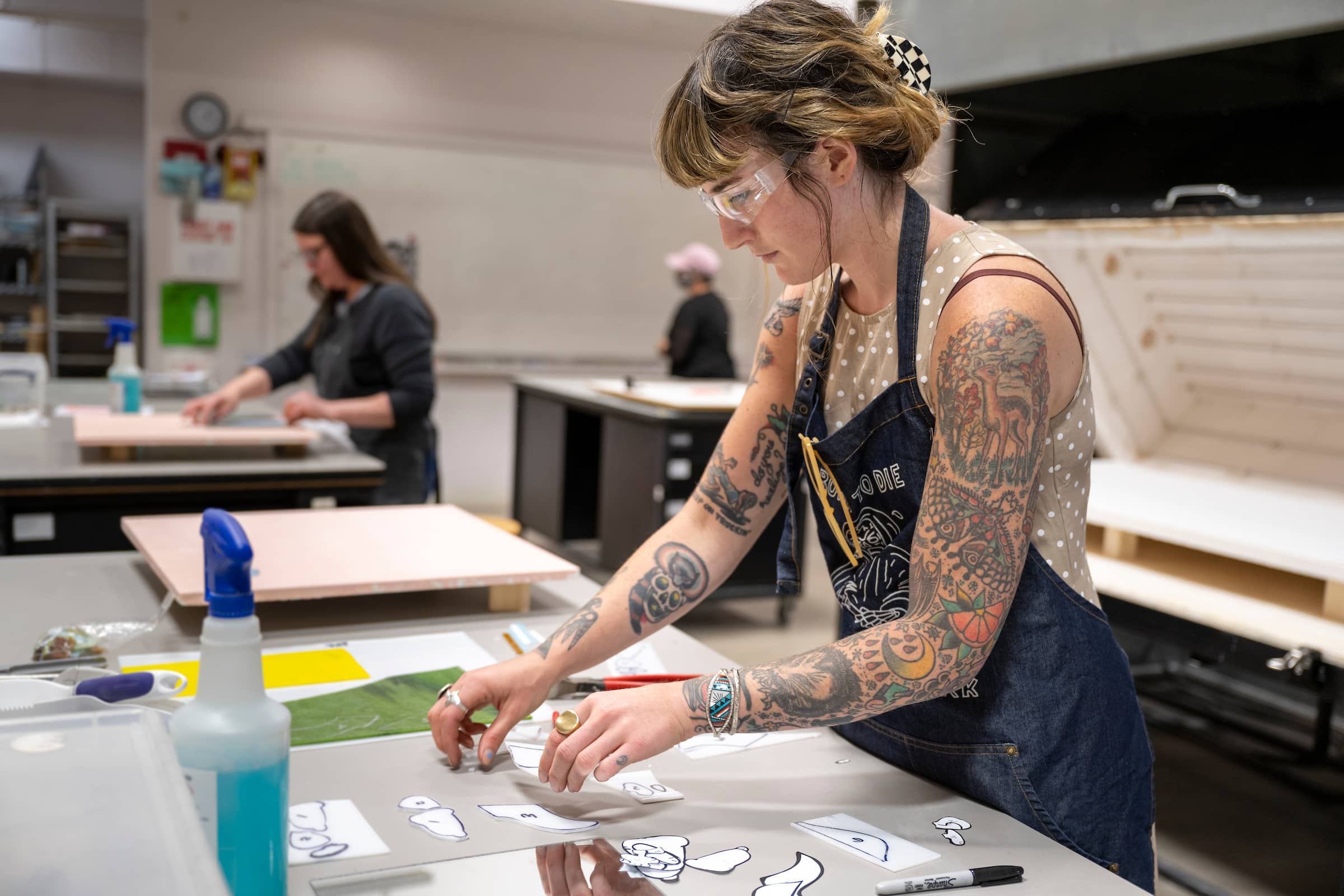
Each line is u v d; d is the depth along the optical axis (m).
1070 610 0.98
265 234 5.81
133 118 8.78
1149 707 3.26
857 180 0.92
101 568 1.59
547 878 0.76
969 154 2.47
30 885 0.50
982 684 0.98
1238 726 3.15
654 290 6.73
